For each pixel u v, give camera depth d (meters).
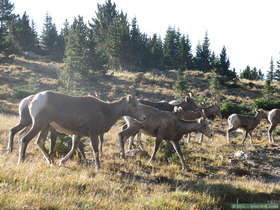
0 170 7.13
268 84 41.66
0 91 30.91
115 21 61.62
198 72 52.88
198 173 11.93
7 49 45.03
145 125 12.27
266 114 19.39
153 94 39.56
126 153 13.00
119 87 40.41
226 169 13.12
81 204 6.16
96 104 9.80
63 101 9.19
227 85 47.62
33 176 7.27
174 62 67.25
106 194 7.28
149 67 60.31
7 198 5.54
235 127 18.06
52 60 61.00
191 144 16.70
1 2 58.50
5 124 15.51
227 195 9.04
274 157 15.78
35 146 11.80
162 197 7.61
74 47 39.28
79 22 54.09
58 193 6.57
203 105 21.66
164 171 11.33
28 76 40.19
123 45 54.28
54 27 71.25
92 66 41.50
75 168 9.64
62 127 9.27
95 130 9.70
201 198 8.12
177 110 15.23
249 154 15.65
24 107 10.23
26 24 67.81
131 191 8.20
